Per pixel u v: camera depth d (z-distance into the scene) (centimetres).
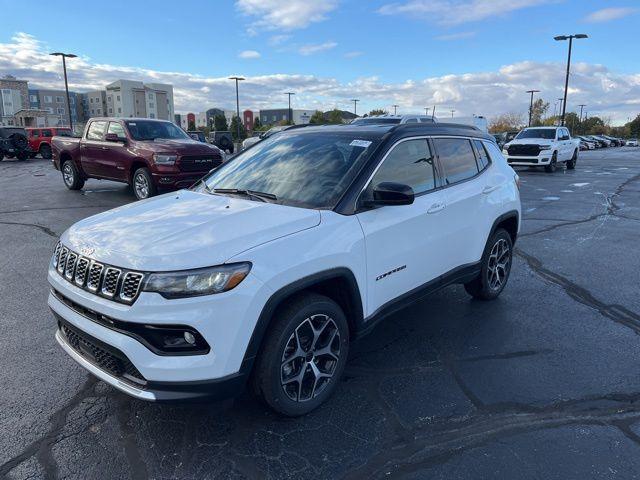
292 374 299
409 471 263
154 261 256
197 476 259
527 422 307
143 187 1099
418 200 379
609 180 1720
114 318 258
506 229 531
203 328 253
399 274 362
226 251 264
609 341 422
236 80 5228
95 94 11138
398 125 400
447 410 320
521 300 518
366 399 331
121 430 296
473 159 466
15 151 2841
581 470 263
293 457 274
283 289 275
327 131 411
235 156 446
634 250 727
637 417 313
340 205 323
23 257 659
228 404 323
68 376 357
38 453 275
